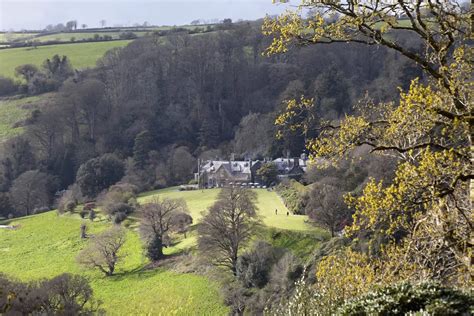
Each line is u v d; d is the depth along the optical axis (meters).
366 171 46.19
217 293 48.03
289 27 13.03
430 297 11.12
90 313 43.16
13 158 103.31
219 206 53.38
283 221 59.25
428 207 13.04
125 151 112.88
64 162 107.81
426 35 12.20
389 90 72.50
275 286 43.16
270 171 93.38
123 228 66.25
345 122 13.42
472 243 12.42
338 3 12.41
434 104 11.91
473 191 13.00
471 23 11.95
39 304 37.81
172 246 63.97
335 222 50.53
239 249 53.75
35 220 85.44
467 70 12.26
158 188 102.19
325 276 14.52
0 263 64.75
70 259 64.81
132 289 53.19
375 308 11.37
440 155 12.20
